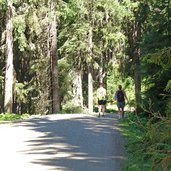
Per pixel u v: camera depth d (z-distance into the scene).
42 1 36.00
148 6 32.66
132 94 49.38
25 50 40.12
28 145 14.36
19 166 11.00
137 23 39.25
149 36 17.06
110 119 23.50
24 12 35.59
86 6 41.50
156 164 5.92
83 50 42.84
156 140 6.00
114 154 12.44
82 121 22.12
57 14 35.84
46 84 39.28
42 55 38.50
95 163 11.18
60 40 44.91
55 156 12.24
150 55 6.13
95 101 49.00
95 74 50.53
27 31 40.09
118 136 16.09
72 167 10.73
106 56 45.28
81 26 41.25
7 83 35.50
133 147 12.84
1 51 37.12
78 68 44.03
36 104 40.47
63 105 42.44
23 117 27.19
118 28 41.19
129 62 39.16
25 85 41.28
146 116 16.78
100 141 14.96
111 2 39.94
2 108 43.44
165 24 17.09
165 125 6.03
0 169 10.73
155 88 16.14
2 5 34.31
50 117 25.73
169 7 17.27
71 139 15.52
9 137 16.41
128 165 10.58
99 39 43.72
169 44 16.62
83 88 51.47
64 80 42.34
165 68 6.08
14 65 44.62
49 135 16.70
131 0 40.16
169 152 5.83
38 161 11.57
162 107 15.35
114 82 53.09
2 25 39.06
